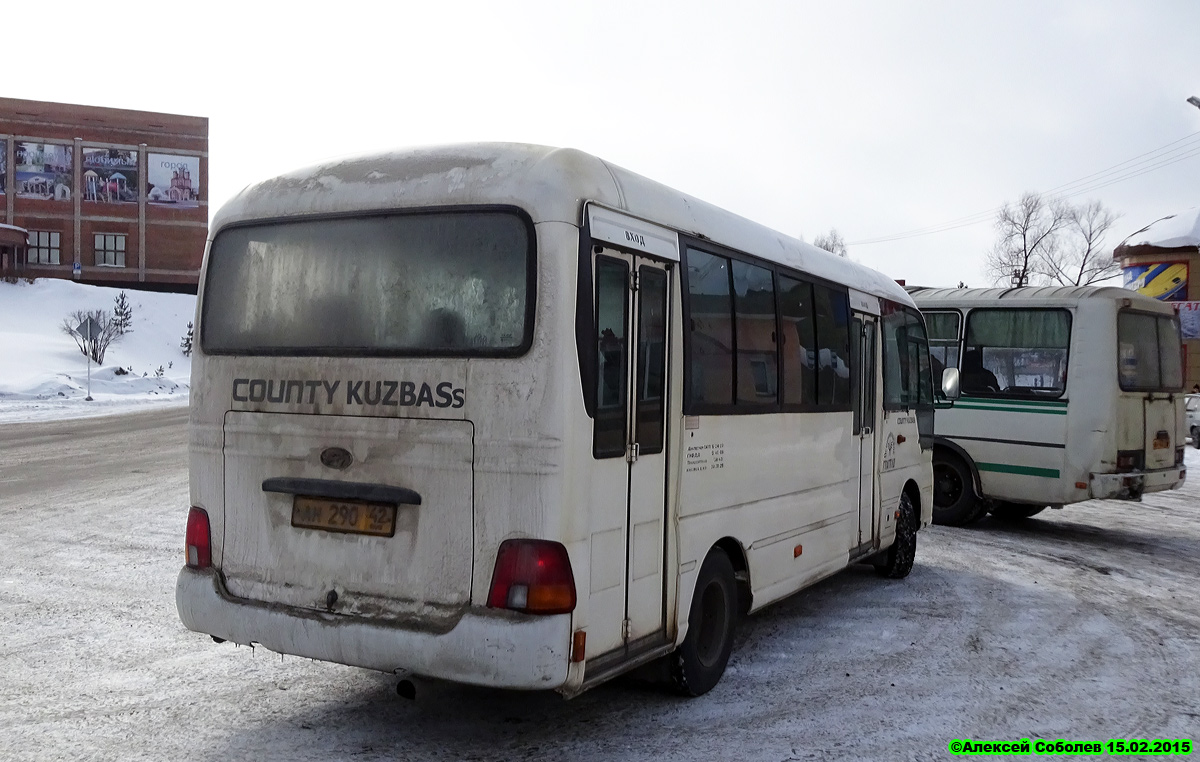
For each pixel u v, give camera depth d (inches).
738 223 248.5
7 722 197.5
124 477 577.6
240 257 203.3
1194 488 708.0
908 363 380.8
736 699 228.7
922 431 397.1
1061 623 313.0
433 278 183.2
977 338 501.7
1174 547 473.7
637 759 189.3
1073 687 247.1
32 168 2351.1
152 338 2134.6
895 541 370.0
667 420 205.9
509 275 177.2
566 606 171.5
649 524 200.1
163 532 403.5
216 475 199.6
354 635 179.5
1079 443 468.4
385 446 182.2
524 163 182.1
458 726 204.2
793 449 271.7
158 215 2452.0
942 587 363.6
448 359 178.9
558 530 171.3
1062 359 475.2
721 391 229.9
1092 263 2212.1
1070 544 472.1
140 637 260.2
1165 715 227.6
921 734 209.9
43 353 1716.3
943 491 516.4
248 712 208.1
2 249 2306.8
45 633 260.8
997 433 492.7
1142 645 289.4
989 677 253.0
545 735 200.8
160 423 1011.9
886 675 251.9
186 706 210.4
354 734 197.5
